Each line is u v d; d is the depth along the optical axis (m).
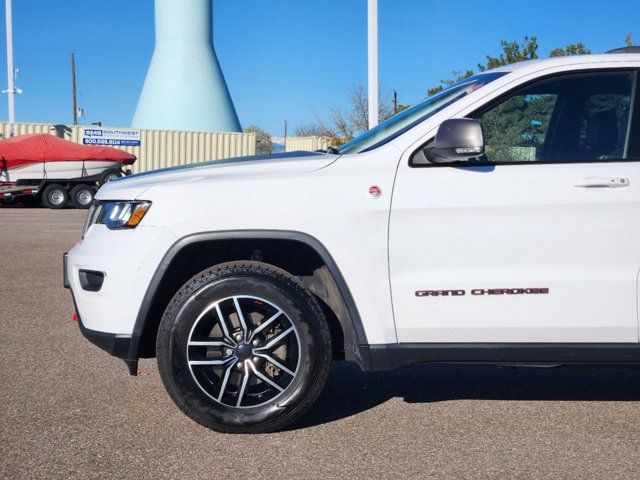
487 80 3.96
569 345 3.65
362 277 3.65
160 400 4.30
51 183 24.39
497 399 4.41
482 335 3.65
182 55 43.91
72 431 3.79
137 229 3.68
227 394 3.71
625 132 3.78
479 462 3.41
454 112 3.80
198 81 43.78
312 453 3.51
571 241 3.62
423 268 3.65
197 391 3.64
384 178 3.67
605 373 5.02
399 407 4.24
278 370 3.73
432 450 3.56
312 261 4.03
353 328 3.68
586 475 3.27
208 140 31.94
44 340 5.82
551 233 3.63
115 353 3.70
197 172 3.87
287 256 4.04
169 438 3.69
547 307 3.62
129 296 3.66
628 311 3.62
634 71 3.84
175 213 3.66
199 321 3.61
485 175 3.66
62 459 3.42
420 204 3.64
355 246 3.64
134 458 3.44
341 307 3.79
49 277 9.16
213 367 3.70
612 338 3.64
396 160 3.71
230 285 3.60
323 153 4.08
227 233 3.65
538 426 3.92
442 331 3.66
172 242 3.65
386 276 3.65
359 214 3.64
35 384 4.62
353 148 3.97
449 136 3.47
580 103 3.84
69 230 15.89
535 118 3.83
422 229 3.64
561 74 3.83
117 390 4.50
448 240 3.64
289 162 3.83
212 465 3.36
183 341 3.61
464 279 3.63
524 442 3.68
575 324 3.62
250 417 3.64
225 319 3.65
